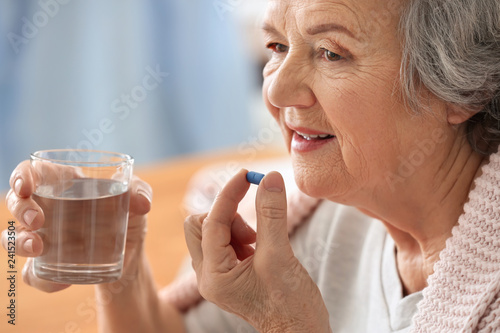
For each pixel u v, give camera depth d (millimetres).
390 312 1060
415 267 1042
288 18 893
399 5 841
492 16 824
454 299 847
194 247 913
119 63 2865
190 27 2994
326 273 1223
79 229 873
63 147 2791
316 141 946
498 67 840
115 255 897
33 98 2697
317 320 865
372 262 1143
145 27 2898
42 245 883
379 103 868
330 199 975
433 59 840
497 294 791
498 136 922
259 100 3207
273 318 859
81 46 2762
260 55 3100
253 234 922
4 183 2678
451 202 954
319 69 890
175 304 1256
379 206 966
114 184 881
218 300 872
